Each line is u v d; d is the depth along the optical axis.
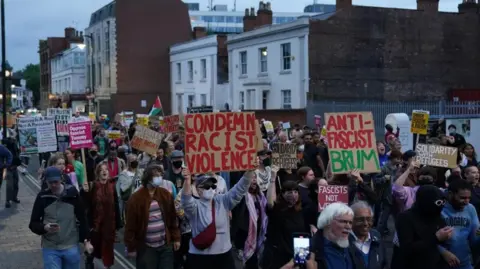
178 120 18.41
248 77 35.22
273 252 7.30
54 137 14.64
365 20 31.34
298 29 30.61
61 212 7.21
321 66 30.39
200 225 6.81
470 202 7.71
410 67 32.62
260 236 8.15
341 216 4.70
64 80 66.25
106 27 49.06
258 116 30.61
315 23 30.12
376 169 8.85
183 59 45.09
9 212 15.20
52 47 74.25
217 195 7.01
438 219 5.74
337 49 30.73
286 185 7.21
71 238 7.30
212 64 40.47
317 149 14.50
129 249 7.44
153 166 7.43
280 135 15.88
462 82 33.97
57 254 7.20
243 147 7.16
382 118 27.19
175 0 48.12
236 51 36.44
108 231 9.23
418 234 5.66
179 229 8.22
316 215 7.72
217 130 7.12
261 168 9.50
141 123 21.97
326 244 4.79
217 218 6.87
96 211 9.18
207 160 7.08
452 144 13.32
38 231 7.07
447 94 33.56
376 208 11.12
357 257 4.91
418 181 8.87
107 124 33.31
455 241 6.00
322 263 4.74
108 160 13.23
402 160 10.82
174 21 48.16
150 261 7.36
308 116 28.73
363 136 8.90
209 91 40.88
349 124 8.91
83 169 11.30
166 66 47.91
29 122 14.46
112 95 47.44
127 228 7.39
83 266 10.07
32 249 11.31
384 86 31.98
